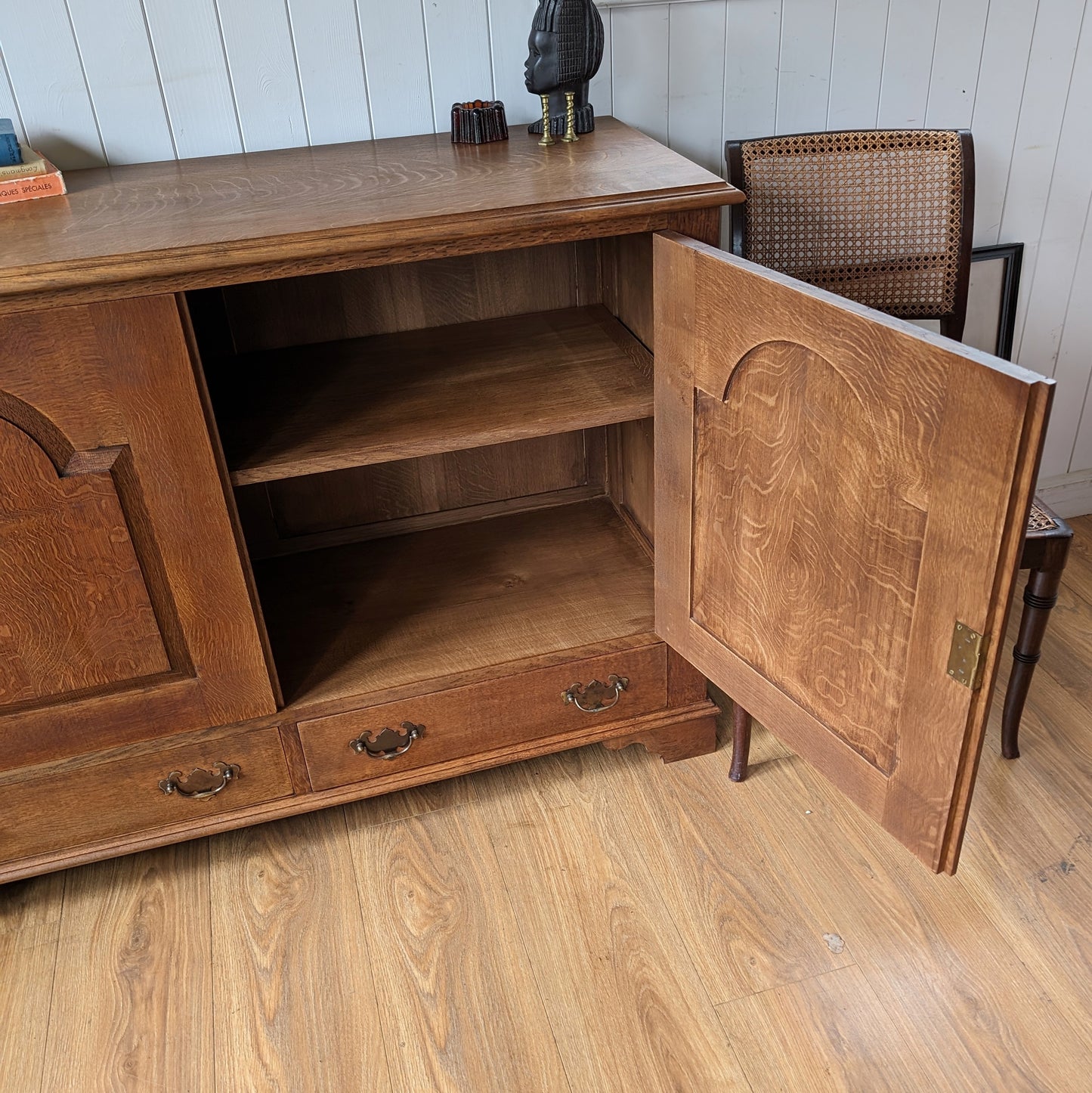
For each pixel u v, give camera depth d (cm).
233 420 165
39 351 131
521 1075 144
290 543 210
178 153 179
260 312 186
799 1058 144
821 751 145
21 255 129
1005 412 98
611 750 199
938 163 189
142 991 158
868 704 132
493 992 156
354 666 178
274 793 175
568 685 181
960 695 116
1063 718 199
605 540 209
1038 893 165
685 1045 147
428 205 144
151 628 154
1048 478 258
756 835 179
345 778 178
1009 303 229
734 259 131
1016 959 155
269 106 179
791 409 128
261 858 180
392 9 176
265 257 133
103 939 167
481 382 174
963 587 110
